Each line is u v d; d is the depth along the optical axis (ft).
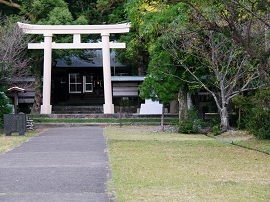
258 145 53.16
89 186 29.73
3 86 77.56
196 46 67.10
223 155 44.96
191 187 29.58
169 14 61.72
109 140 58.54
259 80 70.38
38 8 99.60
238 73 69.10
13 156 43.65
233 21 36.58
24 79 102.58
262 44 47.47
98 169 36.04
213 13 43.52
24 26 89.51
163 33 65.00
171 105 102.17
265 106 59.57
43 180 31.71
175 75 70.59
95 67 121.39
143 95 74.02
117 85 103.96
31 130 76.84
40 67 102.94
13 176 33.17
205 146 52.95
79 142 56.34
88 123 89.66
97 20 111.34
